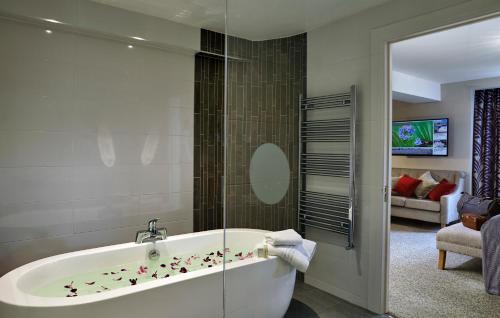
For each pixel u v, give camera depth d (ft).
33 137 7.32
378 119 5.67
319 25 5.54
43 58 7.39
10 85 7.02
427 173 17.46
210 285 5.70
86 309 4.75
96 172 8.23
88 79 8.02
